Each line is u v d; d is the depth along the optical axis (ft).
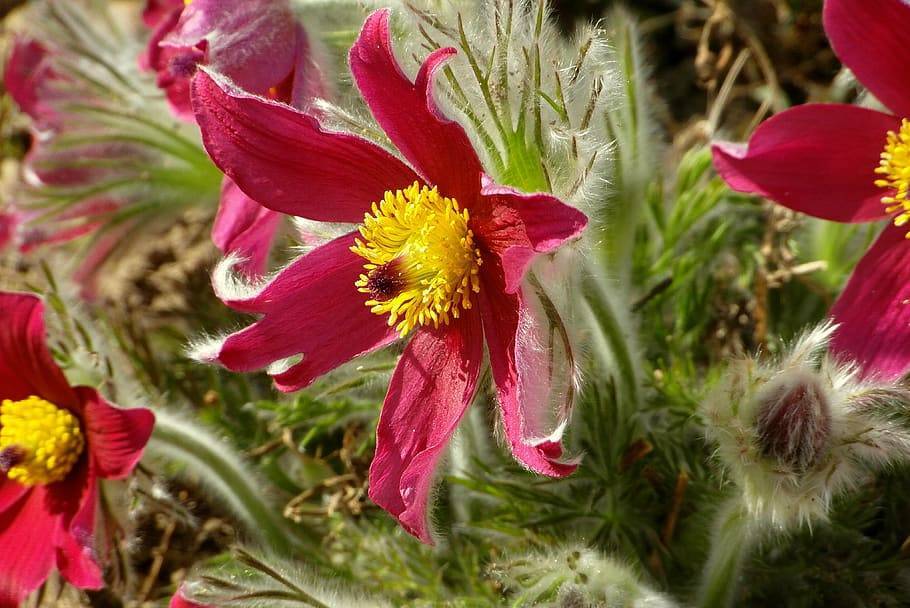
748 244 1.34
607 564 1.16
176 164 1.37
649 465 1.25
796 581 1.24
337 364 1.17
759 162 1.18
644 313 1.31
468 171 1.13
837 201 1.18
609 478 1.24
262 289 1.16
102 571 1.22
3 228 1.39
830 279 1.30
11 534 1.23
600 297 1.19
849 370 1.16
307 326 1.17
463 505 1.27
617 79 1.17
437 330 1.16
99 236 1.38
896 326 1.16
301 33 1.23
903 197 1.17
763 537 1.23
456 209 1.15
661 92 1.49
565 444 1.23
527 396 1.10
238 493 1.29
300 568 1.27
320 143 1.15
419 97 1.12
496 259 1.14
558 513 1.24
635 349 1.24
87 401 1.22
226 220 1.23
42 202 1.37
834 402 1.13
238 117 1.15
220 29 1.22
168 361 1.39
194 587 1.17
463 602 1.24
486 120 1.14
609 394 1.23
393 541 1.28
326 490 1.32
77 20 1.40
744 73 1.46
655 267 1.31
